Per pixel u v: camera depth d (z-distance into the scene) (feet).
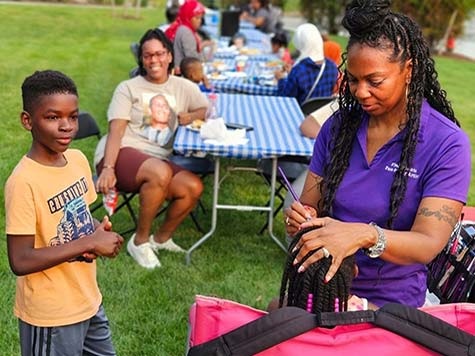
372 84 6.00
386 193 6.55
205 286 12.89
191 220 16.08
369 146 6.69
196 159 15.97
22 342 7.39
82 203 7.45
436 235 6.12
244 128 14.43
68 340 7.30
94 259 7.34
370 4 5.95
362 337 5.25
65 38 48.14
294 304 5.86
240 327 5.19
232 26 36.94
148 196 13.15
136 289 12.51
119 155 13.55
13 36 46.80
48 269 7.04
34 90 6.74
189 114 14.26
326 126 7.23
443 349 5.20
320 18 61.26
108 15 67.10
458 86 38.73
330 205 6.86
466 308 5.71
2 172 17.98
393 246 5.80
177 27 24.02
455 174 6.25
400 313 5.27
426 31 52.85
